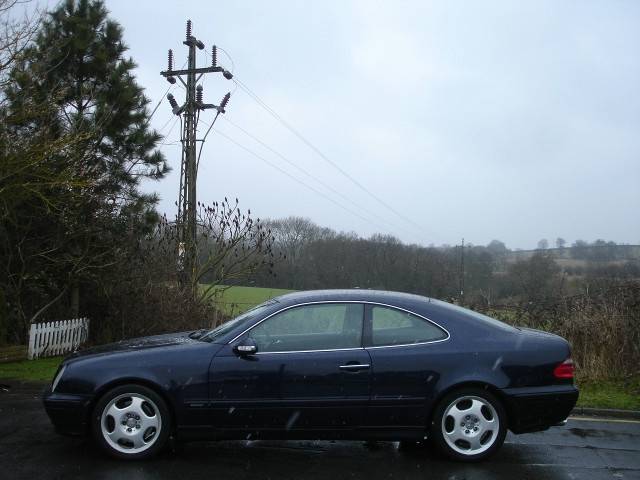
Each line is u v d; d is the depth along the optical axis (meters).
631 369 9.26
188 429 5.12
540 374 5.30
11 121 10.18
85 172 11.76
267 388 5.12
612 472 5.15
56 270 12.63
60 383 5.17
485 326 5.52
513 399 5.22
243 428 5.14
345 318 5.42
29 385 8.50
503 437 5.25
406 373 5.19
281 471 4.96
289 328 5.37
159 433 5.11
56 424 5.12
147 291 12.89
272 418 5.13
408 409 5.18
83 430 5.11
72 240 12.43
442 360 5.25
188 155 18.61
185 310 12.88
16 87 10.41
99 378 5.11
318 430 5.18
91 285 13.12
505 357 5.30
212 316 13.22
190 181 18.48
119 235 12.88
